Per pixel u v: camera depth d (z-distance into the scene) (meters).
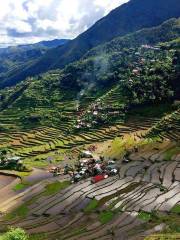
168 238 99.31
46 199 150.25
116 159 193.00
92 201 141.25
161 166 169.62
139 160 182.88
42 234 117.06
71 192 152.75
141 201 134.62
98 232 113.75
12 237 72.50
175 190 142.00
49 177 183.38
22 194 163.38
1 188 177.50
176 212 124.31
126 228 115.06
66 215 133.00
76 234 113.81
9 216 139.75
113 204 135.00
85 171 176.88
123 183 155.12
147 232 110.00
